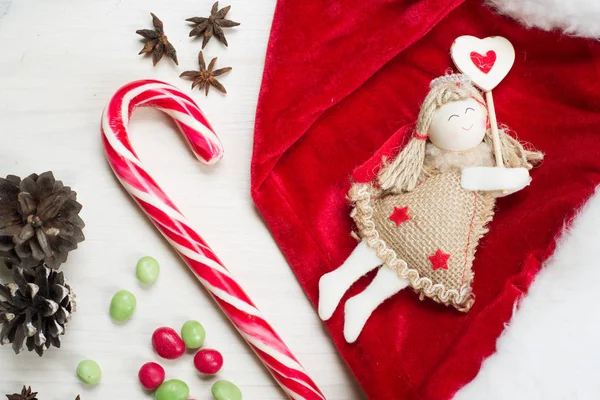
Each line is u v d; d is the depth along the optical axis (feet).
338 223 1.71
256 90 1.76
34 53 1.75
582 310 1.52
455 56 1.66
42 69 1.75
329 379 1.72
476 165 1.61
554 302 1.53
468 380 1.61
